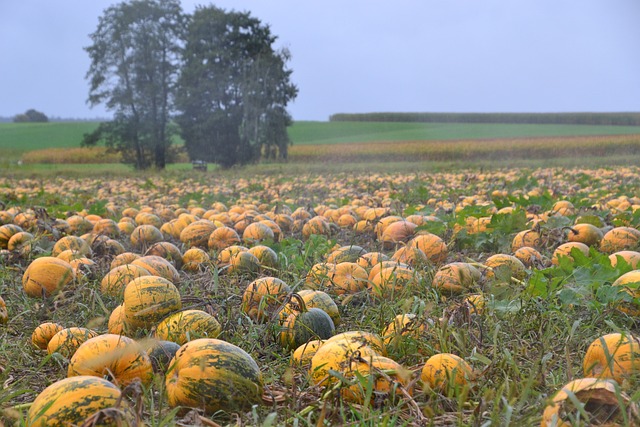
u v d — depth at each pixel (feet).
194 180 117.80
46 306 20.03
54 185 108.47
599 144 238.27
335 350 12.67
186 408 11.65
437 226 29.71
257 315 17.67
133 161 236.43
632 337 12.44
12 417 10.55
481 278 20.44
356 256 24.22
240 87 215.31
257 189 81.51
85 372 12.26
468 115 565.53
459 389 11.81
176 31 233.14
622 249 26.20
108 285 20.85
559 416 9.70
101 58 228.02
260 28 224.94
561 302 17.78
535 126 458.50
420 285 19.66
